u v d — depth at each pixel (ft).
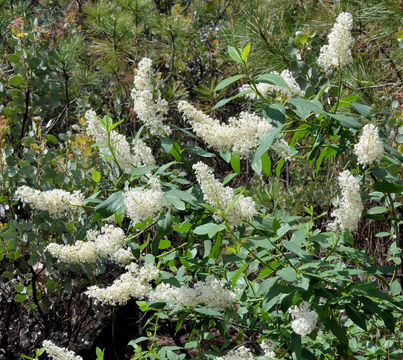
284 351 8.50
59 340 12.99
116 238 7.67
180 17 18.19
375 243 12.56
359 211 6.63
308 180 13.65
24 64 14.02
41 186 12.22
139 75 7.97
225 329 7.32
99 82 17.76
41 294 12.81
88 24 18.58
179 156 8.02
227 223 6.51
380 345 9.43
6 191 12.07
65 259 7.75
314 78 11.42
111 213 7.26
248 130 7.14
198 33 20.07
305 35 12.93
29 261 11.99
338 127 7.48
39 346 12.89
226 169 16.61
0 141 12.25
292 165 13.78
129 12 17.90
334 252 7.97
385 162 8.27
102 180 12.36
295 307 7.07
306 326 6.86
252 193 12.24
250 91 7.01
